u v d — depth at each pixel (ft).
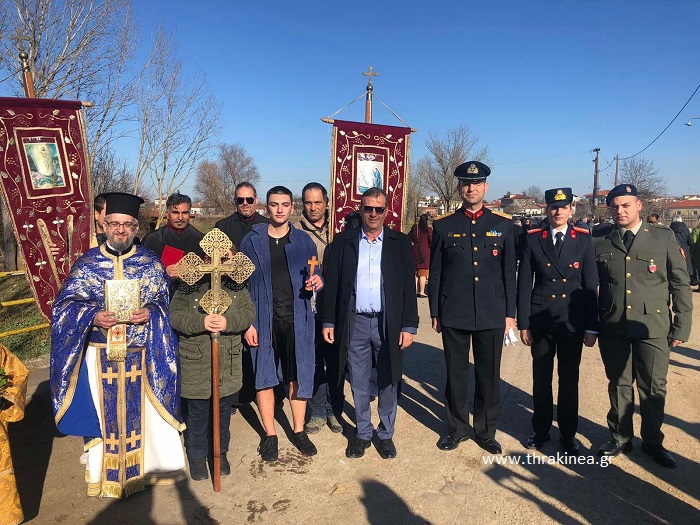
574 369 12.78
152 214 51.11
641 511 10.53
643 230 12.53
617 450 12.79
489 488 11.32
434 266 13.42
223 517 10.16
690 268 43.16
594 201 128.26
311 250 12.85
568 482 11.60
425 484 11.48
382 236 12.52
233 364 11.71
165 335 10.80
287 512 10.36
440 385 18.33
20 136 13.44
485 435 13.19
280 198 12.34
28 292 31.96
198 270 10.77
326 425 14.71
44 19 34.47
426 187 138.10
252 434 14.05
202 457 11.62
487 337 12.80
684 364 20.98
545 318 12.65
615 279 12.59
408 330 12.44
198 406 11.41
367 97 21.38
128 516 10.11
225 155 161.48
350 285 12.35
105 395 10.41
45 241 13.87
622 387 12.69
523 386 17.98
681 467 12.34
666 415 15.58
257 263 12.42
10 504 9.30
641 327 12.20
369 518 10.19
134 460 10.72
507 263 12.76
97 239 12.49
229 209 162.81
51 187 13.88
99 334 10.39
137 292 10.34
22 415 9.96
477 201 12.84
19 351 20.74
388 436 12.95
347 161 18.62
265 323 12.33
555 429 14.43
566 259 12.53
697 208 224.74
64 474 11.62
